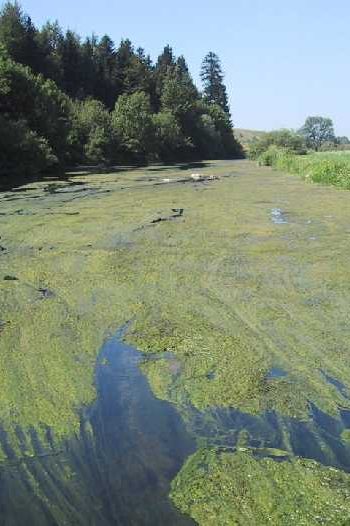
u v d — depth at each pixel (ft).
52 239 55.36
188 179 123.95
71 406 23.98
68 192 94.79
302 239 55.72
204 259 47.88
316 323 32.94
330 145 399.85
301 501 17.67
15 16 219.41
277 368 27.17
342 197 88.38
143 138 201.46
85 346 29.84
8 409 23.70
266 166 182.91
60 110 161.89
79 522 17.29
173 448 20.99
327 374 26.55
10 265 45.55
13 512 17.72
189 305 36.19
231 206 78.38
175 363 27.76
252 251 50.78
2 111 135.74
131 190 98.84
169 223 64.54
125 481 19.12
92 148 171.12
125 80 273.33
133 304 36.32
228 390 24.98
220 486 18.54
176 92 258.78
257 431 21.95
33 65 216.74
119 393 25.03
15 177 119.14
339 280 41.47
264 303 36.55
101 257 48.21
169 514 17.46
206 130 276.82
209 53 345.72
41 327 32.30
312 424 22.41
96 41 294.66
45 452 20.85
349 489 18.24
